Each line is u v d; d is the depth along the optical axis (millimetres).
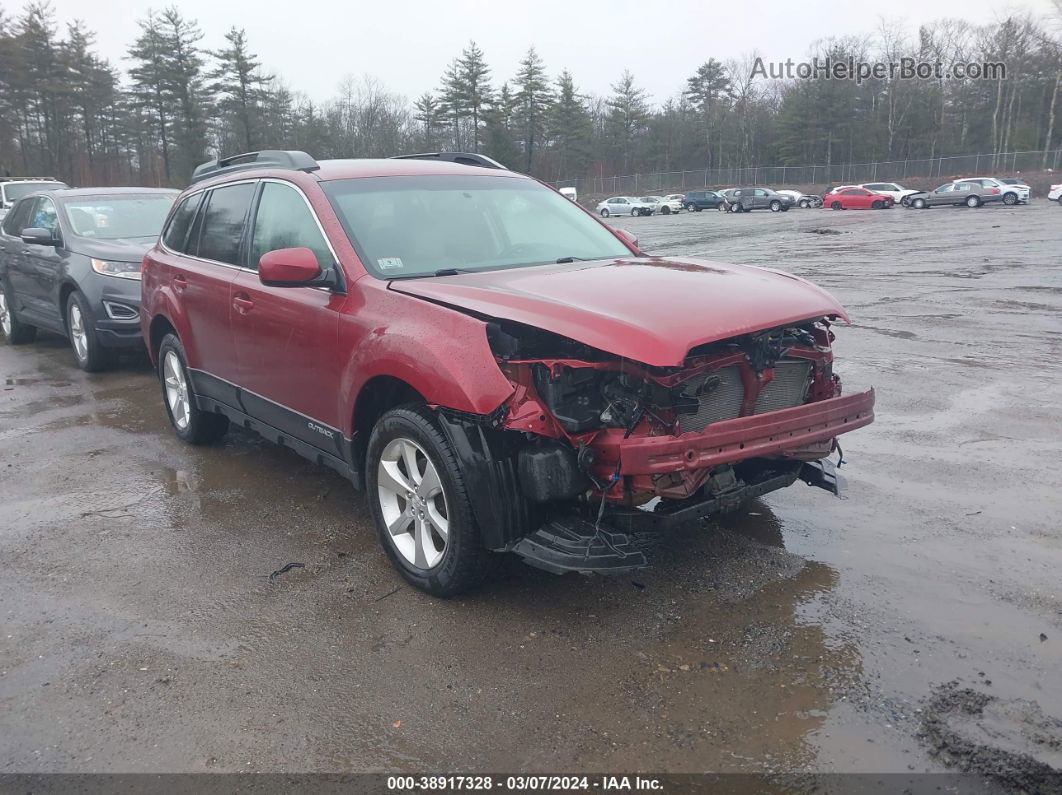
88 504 5098
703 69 92250
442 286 3801
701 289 3648
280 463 5840
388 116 84750
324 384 4219
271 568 4188
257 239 4918
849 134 77750
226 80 66438
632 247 5094
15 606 3842
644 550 4234
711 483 3492
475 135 78625
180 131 66375
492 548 3441
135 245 9039
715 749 2764
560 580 3955
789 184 72438
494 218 4715
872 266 18406
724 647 3354
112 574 4148
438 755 2781
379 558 4270
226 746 2846
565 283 3729
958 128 77125
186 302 5594
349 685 3172
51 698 3137
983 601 3643
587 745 2805
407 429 3672
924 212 42562
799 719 2895
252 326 4785
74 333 8969
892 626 3463
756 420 3342
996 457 5469
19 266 10141
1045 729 2791
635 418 3234
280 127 69938
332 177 4590
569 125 82188
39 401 7711
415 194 4641
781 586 3832
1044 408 6582
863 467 5359
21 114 61500
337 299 4121
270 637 3527
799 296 3746
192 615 3727
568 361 3256
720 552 4195
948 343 9383
